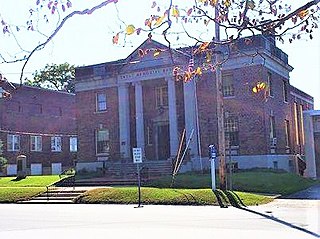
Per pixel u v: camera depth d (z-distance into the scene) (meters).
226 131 35.22
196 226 15.09
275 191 26.09
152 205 23.38
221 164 24.48
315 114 38.78
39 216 19.53
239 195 23.55
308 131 38.88
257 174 30.33
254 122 34.38
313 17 7.27
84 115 41.16
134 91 39.25
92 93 40.91
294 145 41.44
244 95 34.59
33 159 53.97
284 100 39.12
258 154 34.12
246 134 34.56
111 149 39.66
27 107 54.00
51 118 57.06
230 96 35.03
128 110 39.03
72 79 80.50
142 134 38.09
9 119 51.56
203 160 35.50
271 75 36.41
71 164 58.81
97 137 40.56
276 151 35.91
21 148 52.69
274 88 36.75
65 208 22.97
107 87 40.25
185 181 28.70
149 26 6.55
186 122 36.09
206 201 22.86
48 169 55.62
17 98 52.69
